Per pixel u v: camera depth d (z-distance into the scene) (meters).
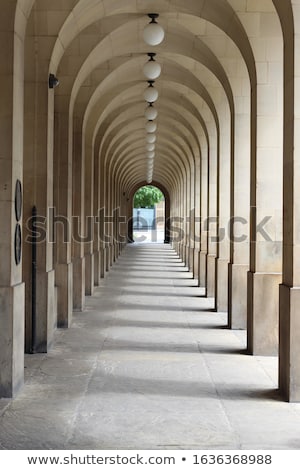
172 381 6.88
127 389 6.52
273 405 6.02
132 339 9.29
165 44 11.43
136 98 16.30
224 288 12.11
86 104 12.51
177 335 9.65
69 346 8.74
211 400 6.16
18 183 6.34
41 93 8.36
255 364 7.73
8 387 6.12
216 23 9.36
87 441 4.93
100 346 8.76
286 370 6.23
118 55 11.82
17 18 6.15
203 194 16.88
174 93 15.41
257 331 8.22
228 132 12.22
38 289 8.30
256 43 8.24
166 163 33.16
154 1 9.54
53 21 8.32
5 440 4.95
